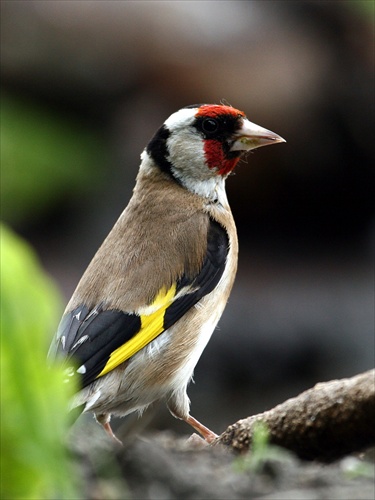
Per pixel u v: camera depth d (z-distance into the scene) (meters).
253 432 5.21
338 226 17.66
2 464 3.24
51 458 3.25
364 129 16.62
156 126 16.73
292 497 4.16
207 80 16.59
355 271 16.53
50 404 3.22
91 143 17.02
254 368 14.48
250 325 14.79
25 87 17.00
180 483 4.32
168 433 6.57
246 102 16.41
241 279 16.14
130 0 17.08
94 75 16.86
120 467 4.40
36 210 16.56
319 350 14.69
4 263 3.10
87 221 16.73
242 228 17.67
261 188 17.16
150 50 16.70
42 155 16.58
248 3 17.33
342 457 5.04
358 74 16.61
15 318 3.11
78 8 17.03
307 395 5.09
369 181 17.12
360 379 4.89
